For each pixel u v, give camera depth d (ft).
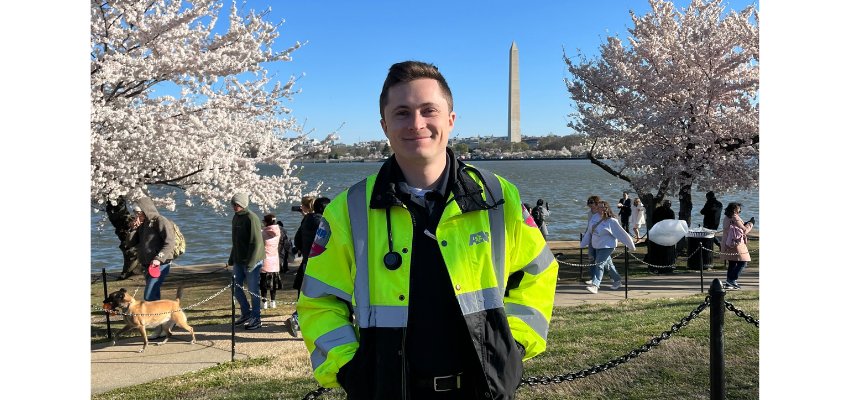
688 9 61.57
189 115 39.50
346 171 471.62
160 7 40.01
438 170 6.87
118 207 45.80
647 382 16.56
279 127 48.03
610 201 149.48
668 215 44.50
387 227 6.58
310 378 18.42
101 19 35.04
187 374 19.99
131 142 36.19
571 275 42.42
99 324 28.96
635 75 54.95
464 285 6.43
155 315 23.77
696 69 53.01
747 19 57.72
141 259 26.63
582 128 58.80
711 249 44.06
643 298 32.60
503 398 6.40
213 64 36.68
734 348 18.88
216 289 40.16
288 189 48.19
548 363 18.34
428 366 6.39
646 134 54.90
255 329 27.02
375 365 6.40
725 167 53.52
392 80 6.79
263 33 39.81
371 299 6.54
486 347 6.44
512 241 7.00
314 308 6.91
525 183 258.98
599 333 22.15
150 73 34.68
